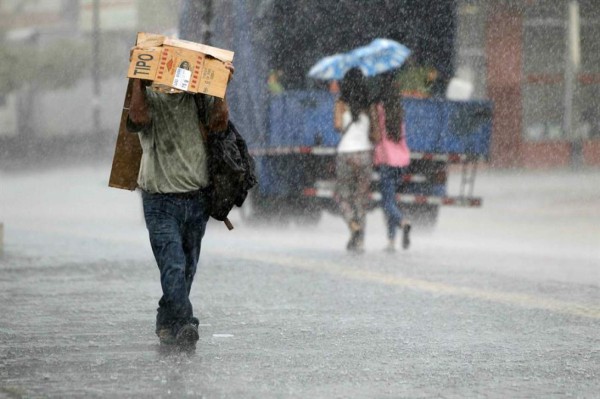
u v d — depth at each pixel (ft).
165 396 43.52
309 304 68.90
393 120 104.78
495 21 293.64
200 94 52.70
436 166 122.62
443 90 139.23
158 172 52.95
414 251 103.86
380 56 112.37
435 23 137.80
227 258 95.25
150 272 85.10
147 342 55.57
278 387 45.27
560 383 46.42
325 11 131.23
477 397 43.62
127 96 53.31
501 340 56.34
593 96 297.53
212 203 53.67
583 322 61.98
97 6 322.96
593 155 298.76
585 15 292.20
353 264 91.20
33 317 63.77
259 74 125.59
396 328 60.03
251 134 126.31
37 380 46.65
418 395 43.93
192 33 134.62
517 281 80.07
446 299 70.85
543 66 296.71
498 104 297.53
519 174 278.67
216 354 52.42
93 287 76.74
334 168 122.31
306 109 120.26
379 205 116.57
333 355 52.29
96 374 47.78
